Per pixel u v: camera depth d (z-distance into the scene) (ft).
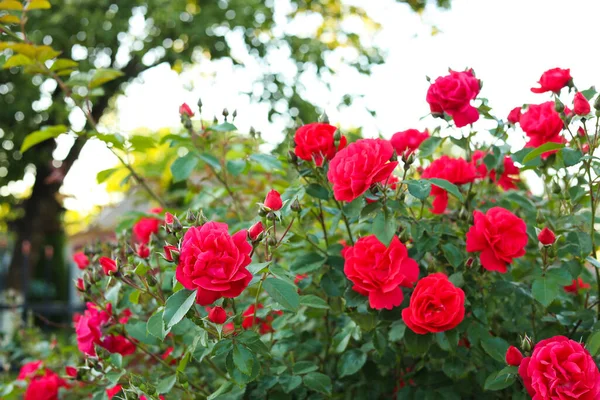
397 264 5.18
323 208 6.25
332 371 6.72
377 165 5.14
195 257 4.41
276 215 5.17
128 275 5.62
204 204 8.00
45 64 7.93
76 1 28.19
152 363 7.69
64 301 47.78
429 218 6.57
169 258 4.75
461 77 6.01
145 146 7.96
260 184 9.24
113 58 32.68
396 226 5.72
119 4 29.53
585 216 6.24
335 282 5.96
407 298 5.74
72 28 29.32
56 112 29.63
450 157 7.22
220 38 31.68
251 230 4.85
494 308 6.11
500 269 5.50
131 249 6.10
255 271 4.55
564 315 6.13
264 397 5.69
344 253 5.61
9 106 30.99
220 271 4.33
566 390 4.77
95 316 6.15
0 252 46.75
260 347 4.96
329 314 6.82
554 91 6.55
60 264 48.03
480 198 7.09
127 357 7.49
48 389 7.86
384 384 6.31
